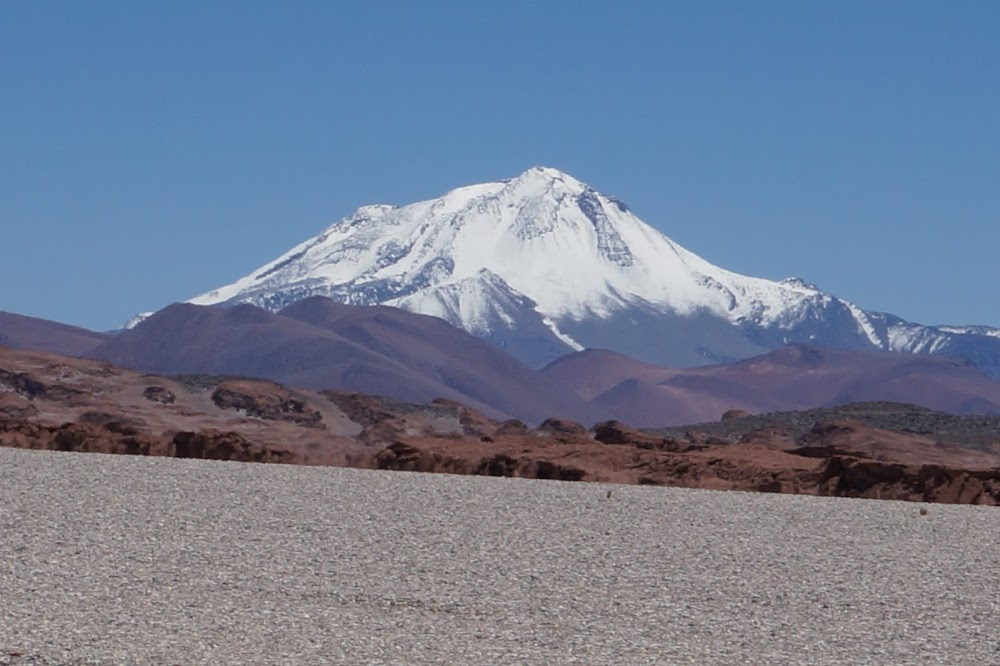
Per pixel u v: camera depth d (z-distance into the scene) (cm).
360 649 2164
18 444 6500
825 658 2239
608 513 4019
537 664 2122
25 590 2486
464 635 2312
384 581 2758
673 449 7506
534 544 3319
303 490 4272
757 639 2369
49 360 13112
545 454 6544
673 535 3594
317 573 2808
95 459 5059
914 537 3769
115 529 3231
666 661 2178
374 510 3834
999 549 3566
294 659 2080
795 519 4097
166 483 4269
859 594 2820
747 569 3086
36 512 3450
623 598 2692
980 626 2531
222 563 2864
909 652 2300
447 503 4091
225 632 2238
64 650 2062
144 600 2456
